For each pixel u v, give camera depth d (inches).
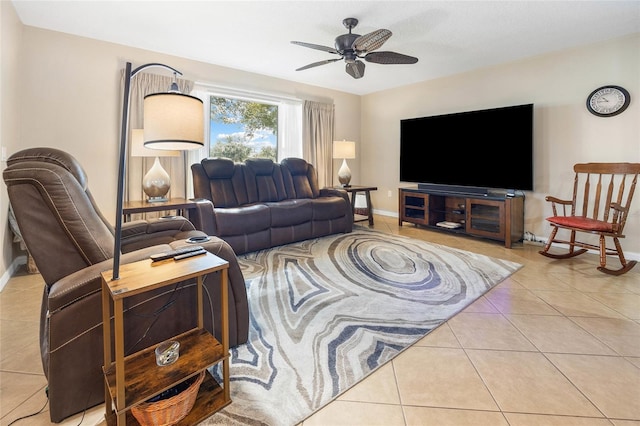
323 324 74.6
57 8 104.6
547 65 143.2
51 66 121.6
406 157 197.5
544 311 81.1
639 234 123.9
